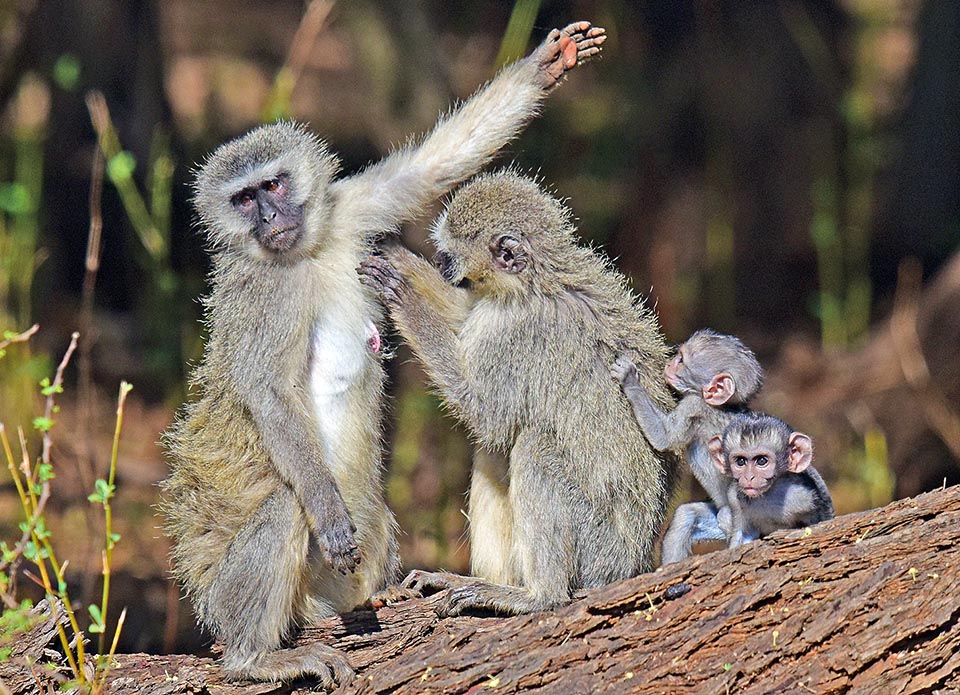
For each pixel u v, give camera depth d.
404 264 11.02
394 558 11.27
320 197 10.88
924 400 19.38
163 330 20.19
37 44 21.55
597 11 27.47
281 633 10.09
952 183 24.84
